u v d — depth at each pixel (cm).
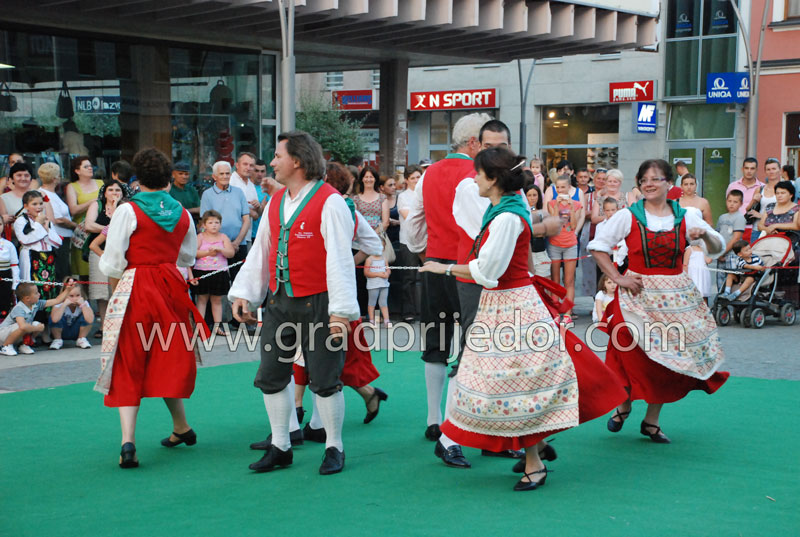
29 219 880
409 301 1089
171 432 584
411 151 3086
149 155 523
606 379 451
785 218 1084
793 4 2202
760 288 1059
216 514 421
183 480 478
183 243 542
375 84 3381
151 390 512
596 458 517
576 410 440
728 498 439
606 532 391
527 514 416
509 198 445
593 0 1475
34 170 1171
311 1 1151
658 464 502
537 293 455
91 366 800
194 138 1338
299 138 477
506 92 2852
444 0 1279
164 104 1298
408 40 1467
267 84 1433
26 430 585
